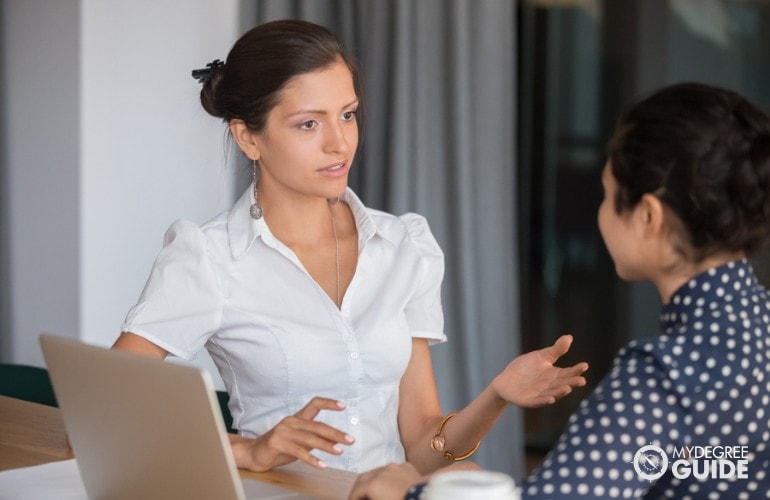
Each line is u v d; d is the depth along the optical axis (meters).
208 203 4.55
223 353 2.64
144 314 2.54
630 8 4.58
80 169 4.21
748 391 1.57
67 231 4.27
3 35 4.45
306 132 2.49
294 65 2.47
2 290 4.52
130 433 1.82
